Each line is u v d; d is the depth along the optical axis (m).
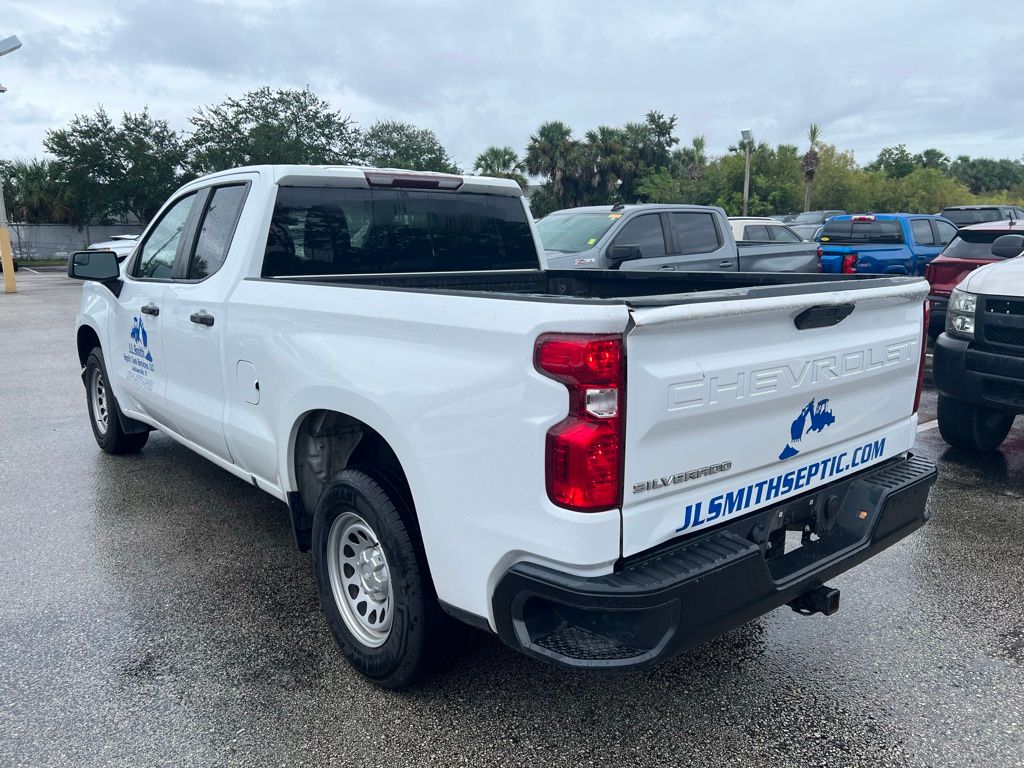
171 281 4.35
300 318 3.15
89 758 2.63
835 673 3.13
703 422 2.33
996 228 8.75
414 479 2.59
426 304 2.55
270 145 37.03
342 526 3.08
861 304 2.79
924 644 3.34
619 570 2.24
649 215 9.84
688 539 2.42
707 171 50.44
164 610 3.65
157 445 6.36
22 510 4.90
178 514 4.84
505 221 4.66
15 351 11.30
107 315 5.32
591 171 54.03
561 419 2.15
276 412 3.33
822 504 2.89
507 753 2.65
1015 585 3.90
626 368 2.11
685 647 2.28
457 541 2.48
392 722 2.82
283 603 3.72
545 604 2.39
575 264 9.18
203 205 4.23
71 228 42.00
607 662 2.19
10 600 3.75
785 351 2.53
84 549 4.33
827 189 51.41
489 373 2.31
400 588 2.75
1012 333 5.23
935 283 9.16
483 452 2.35
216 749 2.68
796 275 3.46
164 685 3.05
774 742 2.71
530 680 3.07
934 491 5.23
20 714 2.87
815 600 2.71
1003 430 5.93
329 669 3.16
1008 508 4.93
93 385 6.00
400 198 4.18
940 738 2.73
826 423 2.79
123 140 37.53
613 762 2.61
